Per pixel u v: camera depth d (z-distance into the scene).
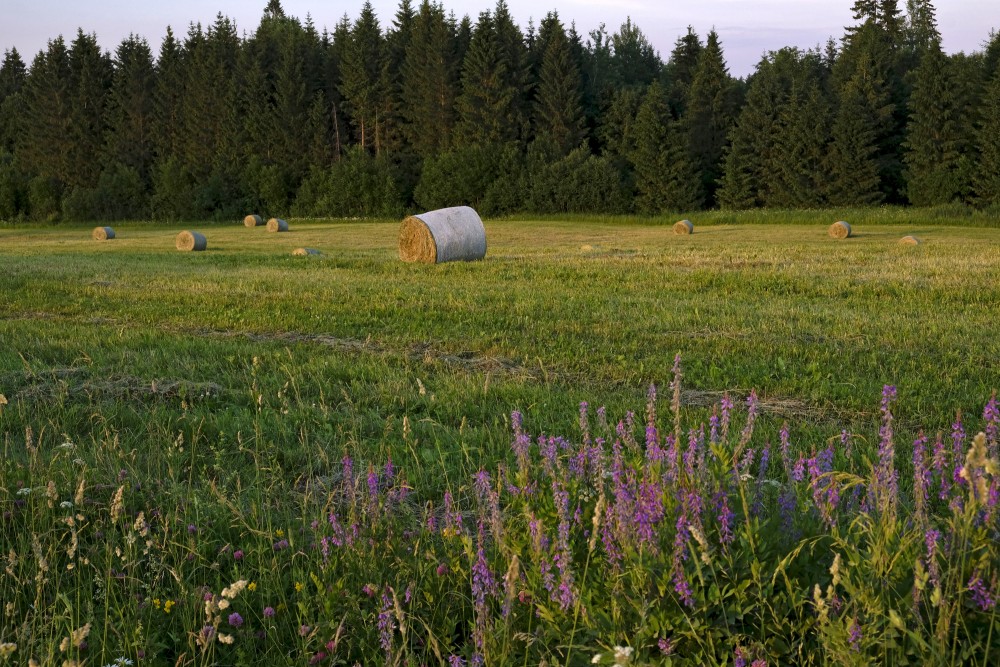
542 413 7.39
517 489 4.14
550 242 41.09
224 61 98.50
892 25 104.44
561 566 3.21
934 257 22.55
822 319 12.83
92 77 100.81
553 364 9.99
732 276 18.31
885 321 12.48
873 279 17.22
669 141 72.06
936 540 3.05
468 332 12.16
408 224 25.19
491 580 3.38
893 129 74.56
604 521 3.43
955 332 11.43
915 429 7.02
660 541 3.36
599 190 72.69
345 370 9.43
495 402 7.95
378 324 13.20
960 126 66.69
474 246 25.62
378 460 6.00
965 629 2.82
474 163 79.38
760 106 73.62
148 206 89.00
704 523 3.41
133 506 4.94
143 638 3.47
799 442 6.41
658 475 3.55
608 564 3.39
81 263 26.94
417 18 91.94
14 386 8.55
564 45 83.69
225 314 14.59
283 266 24.92
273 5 139.25
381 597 3.56
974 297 14.87
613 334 11.85
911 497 5.02
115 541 4.28
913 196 67.31
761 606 3.09
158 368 9.50
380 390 8.32
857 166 68.75
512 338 11.69
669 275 18.98
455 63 87.94
